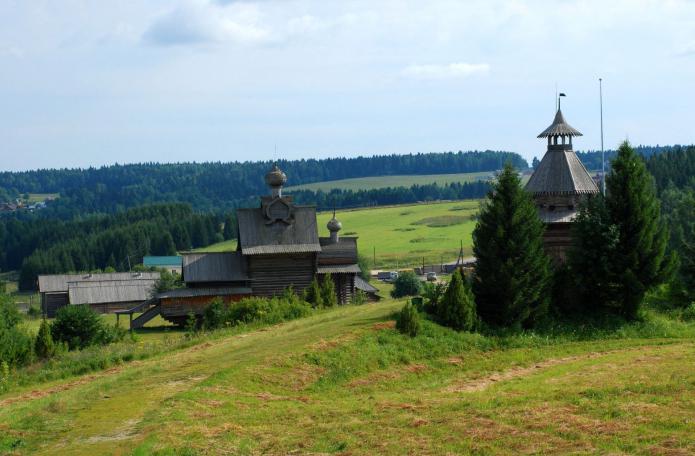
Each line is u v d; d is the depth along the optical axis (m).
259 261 83.19
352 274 86.44
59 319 63.25
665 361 41.50
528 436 26.53
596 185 64.88
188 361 44.69
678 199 119.94
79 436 28.69
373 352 45.03
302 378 40.38
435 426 28.88
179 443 26.97
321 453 26.36
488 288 53.00
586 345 49.75
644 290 54.19
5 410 35.50
